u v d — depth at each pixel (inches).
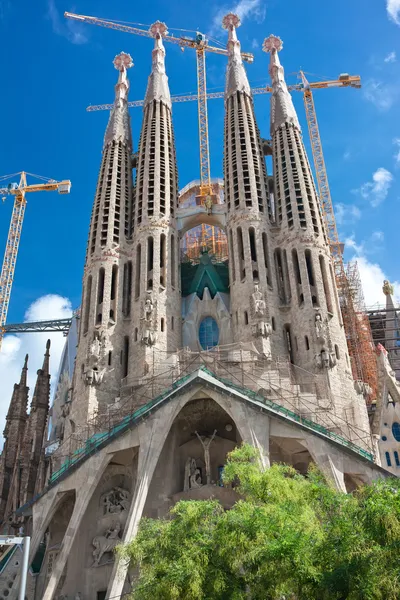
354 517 986.1
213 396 1991.9
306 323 2390.5
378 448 2383.1
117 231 2773.1
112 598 1621.6
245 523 1078.4
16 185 4542.3
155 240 2687.0
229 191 2839.6
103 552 2004.2
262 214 2728.8
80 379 2397.9
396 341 3614.7
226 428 2162.9
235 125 3004.4
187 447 2164.1
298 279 2546.8
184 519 1182.3
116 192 2886.3
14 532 2898.6
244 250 2620.6
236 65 3245.6
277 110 3051.2
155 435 1948.8
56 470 2256.4
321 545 990.4
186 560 1079.6
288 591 1007.0
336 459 1859.0
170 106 3233.3
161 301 2544.3
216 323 2721.5
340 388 2245.3
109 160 2984.7
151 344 2399.1
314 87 4190.5
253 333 2380.7
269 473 1246.3
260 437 1893.5
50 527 2192.4
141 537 1229.7
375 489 1013.2
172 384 2080.5
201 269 2849.4
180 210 2901.1
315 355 2293.3
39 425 3253.0
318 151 4037.9
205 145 3870.6
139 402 2223.2
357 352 3117.6
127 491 2105.1
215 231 3779.5
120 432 1996.8
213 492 1978.3
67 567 1968.5
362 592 877.8
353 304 3405.5
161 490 2044.8
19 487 3065.9
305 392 2233.0
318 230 2642.7
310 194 2753.4
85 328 2539.4
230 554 1058.7
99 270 2640.3
